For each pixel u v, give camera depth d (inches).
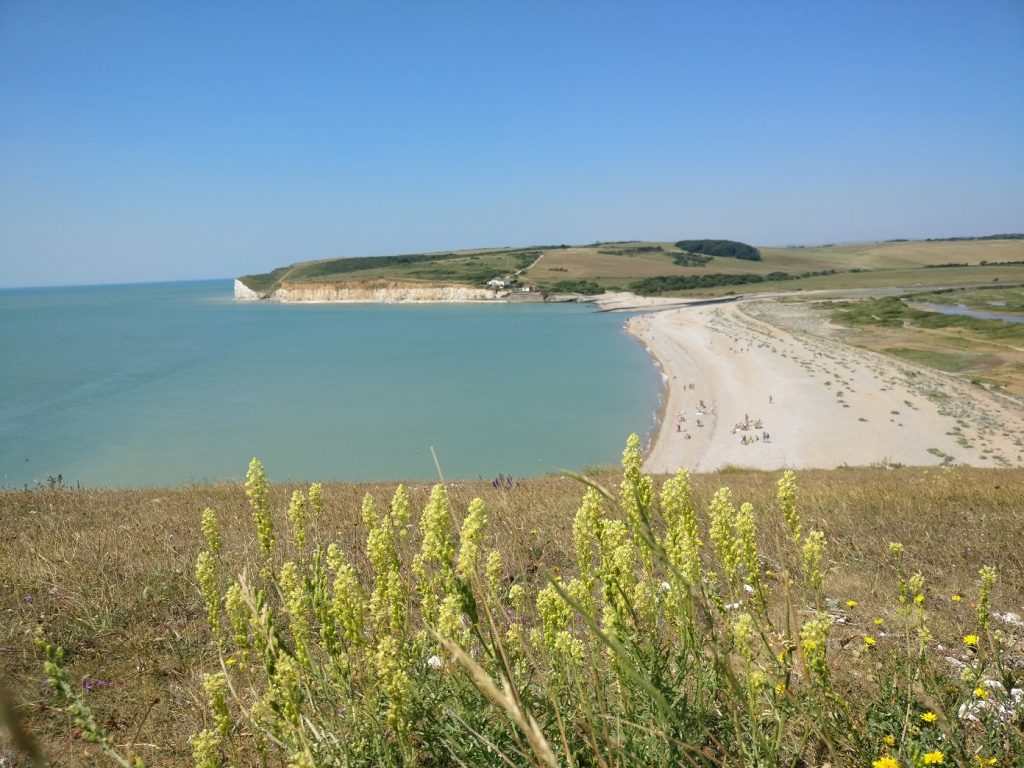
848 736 108.3
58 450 1577.3
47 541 347.6
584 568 120.9
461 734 105.7
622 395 2215.8
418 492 530.9
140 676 186.9
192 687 174.2
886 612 206.2
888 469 1014.4
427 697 111.6
